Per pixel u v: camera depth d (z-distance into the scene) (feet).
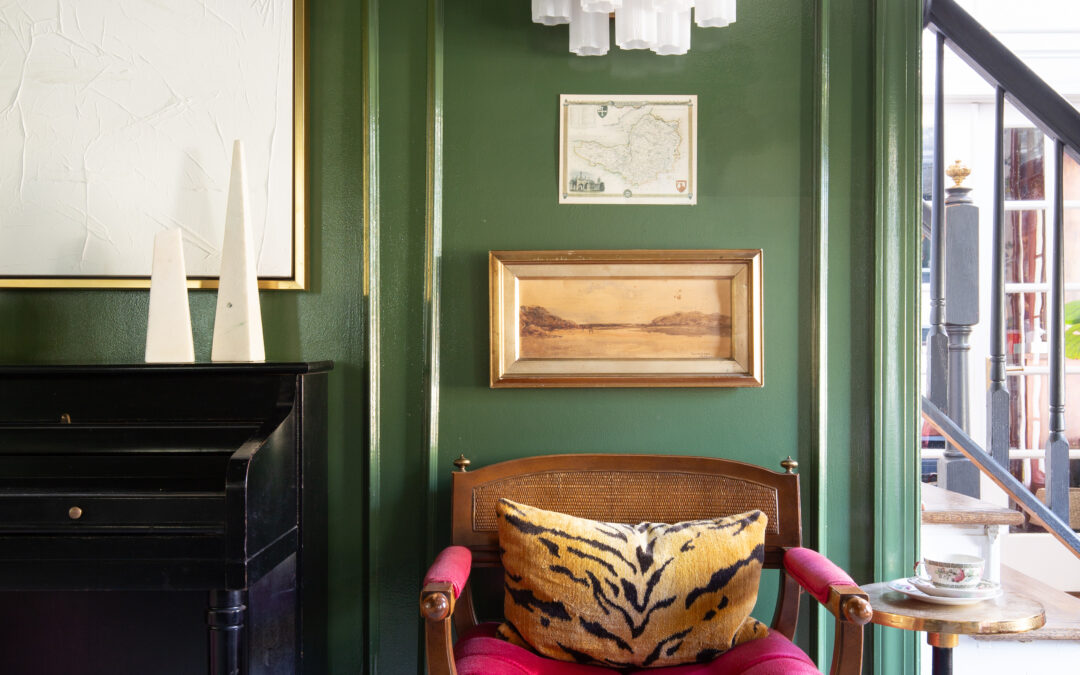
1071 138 7.35
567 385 7.08
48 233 7.06
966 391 9.43
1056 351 7.82
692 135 7.27
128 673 7.07
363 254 7.20
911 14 7.30
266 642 5.83
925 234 9.98
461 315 7.25
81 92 7.06
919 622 5.43
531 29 7.28
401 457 7.22
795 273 7.29
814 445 7.22
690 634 5.64
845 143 7.34
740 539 5.91
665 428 7.25
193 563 5.28
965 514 7.89
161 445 5.99
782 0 7.32
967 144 11.34
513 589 5.86
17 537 5.31
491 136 7.27
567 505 6.63
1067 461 7.77
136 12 7.06
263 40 7.11
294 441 6.10
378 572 7.18
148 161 7.07
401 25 7.26
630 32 6.41
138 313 7.16
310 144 7.22
